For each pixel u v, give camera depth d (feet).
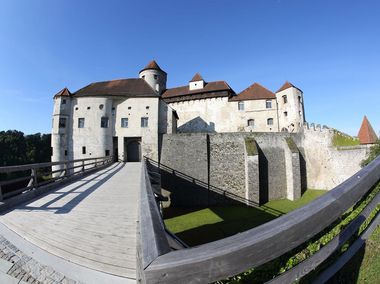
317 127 84.79
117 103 86.99
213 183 75.72
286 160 79.20
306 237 4.18
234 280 4.75
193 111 122.93
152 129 84.28
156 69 124.57
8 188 60.59
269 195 76.13
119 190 28.78
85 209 20.07
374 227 6.77
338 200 4.91
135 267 10.44
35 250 12.66
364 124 86.07
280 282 4.23
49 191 28.43
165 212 68.28
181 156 77.77
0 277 10.61
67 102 86.89
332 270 5.28
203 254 3.39
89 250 12.29
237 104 118.01
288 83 113.80
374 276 5.96
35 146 166.20
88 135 84.84
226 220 56.70
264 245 3.66
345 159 77.82
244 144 76.54
